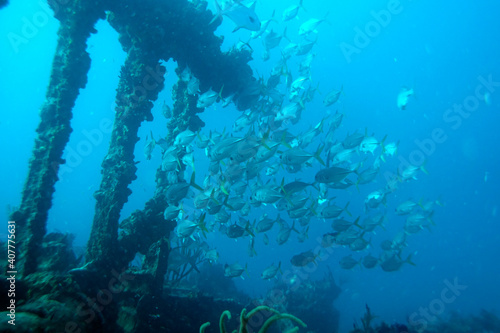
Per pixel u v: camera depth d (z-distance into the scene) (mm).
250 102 10164
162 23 8672
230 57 9828
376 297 32781
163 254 7617
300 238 9414
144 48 8539
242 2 7062
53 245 7121
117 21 8852
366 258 10039
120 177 7695
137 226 7598
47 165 6891
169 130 9766
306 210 8312
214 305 8469
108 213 7305
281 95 9602
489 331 14023
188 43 9148
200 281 13609
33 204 6609
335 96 9531
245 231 8258
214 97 8281
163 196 8273
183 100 9812
